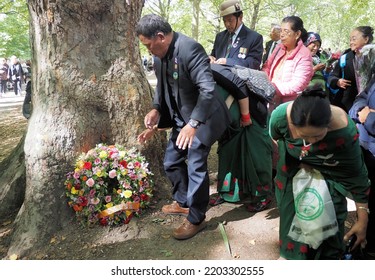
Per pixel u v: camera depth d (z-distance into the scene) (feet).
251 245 9.10
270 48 18.13
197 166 8.92
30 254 9.48
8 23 51.52
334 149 6.20
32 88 11.26
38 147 10.12
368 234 8.44
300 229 7.02
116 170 10.00
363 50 9.38
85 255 9.15
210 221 10.23
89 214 9.92
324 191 6.70
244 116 9.66
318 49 16.30
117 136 11.05
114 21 10.66
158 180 11.57
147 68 76.02
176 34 8.29
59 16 10.08
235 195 10.89
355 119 8.06
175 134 9.64
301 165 6.99
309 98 5.63
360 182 6.57
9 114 33.71
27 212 10.09
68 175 10.08
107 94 10.77
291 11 69.36
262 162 10.17
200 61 8.00
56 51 10.30
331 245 7.07
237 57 12.49
